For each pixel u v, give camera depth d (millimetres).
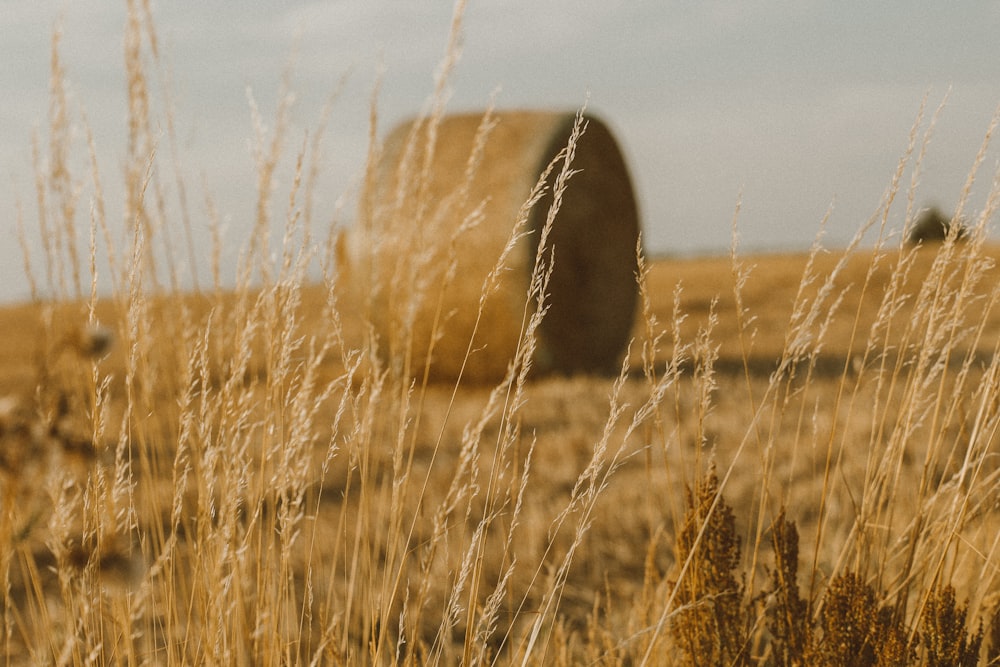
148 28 1645
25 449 830
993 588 2059
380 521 1727
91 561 1250
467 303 8383
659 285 23844
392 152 7695
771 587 2098
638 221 11406
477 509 4160
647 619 2254
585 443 5594
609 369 10867
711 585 1928
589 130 10461
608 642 2266
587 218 10500
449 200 1625
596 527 3977
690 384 7820
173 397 1763
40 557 3008
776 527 1956
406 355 1634
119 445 1436
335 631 1765
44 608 1531
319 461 4613
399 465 1621
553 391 7883
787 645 1940
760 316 15938
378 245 1673
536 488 4594
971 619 2004
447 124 8633
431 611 2949
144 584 1416
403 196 1647
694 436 5652
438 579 3221
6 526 857
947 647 1805
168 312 1710
